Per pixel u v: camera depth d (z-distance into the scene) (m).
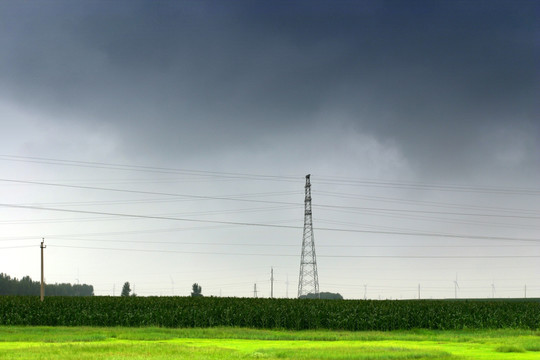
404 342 36.78
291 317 51.81
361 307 55.59
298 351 26.41
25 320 52.09
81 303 56.38
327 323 52.19
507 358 25.81
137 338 37.81
